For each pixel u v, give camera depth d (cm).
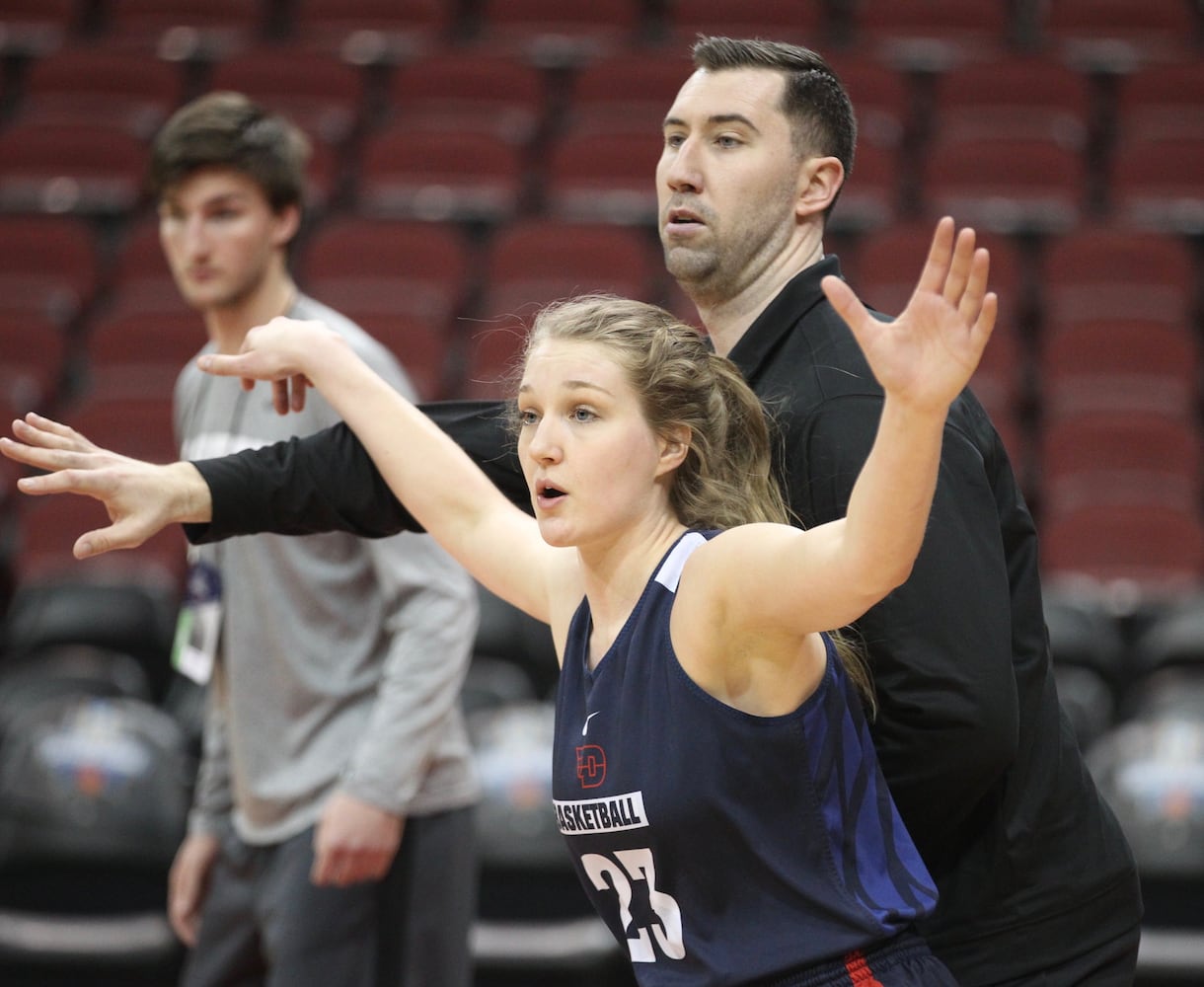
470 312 2550
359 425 743
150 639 1758
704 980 593
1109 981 709
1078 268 2550
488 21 3362
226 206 1045
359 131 3003
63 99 3056
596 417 602
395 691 966
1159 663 1708
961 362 500
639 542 613
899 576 520
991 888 691
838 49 3225
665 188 747
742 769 575
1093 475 2206
